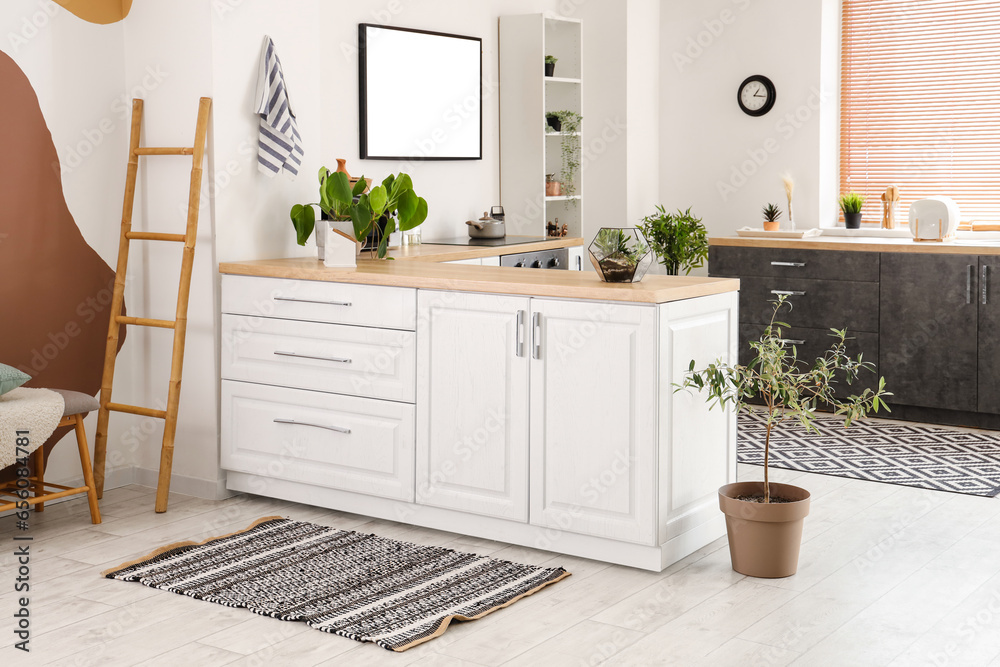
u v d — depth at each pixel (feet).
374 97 16.92
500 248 16.16
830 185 20.59
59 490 12.46
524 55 19.24
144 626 9.20
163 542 11.58
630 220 21.03
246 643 8.82
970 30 19.26
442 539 11.59
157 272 13.51
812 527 11.93
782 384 10.38
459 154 18.67
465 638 8.87
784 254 18.51
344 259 12.48
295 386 12.52
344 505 12.47
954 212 17.57
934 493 13.26
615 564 10.71
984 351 16.65
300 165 13.82
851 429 16.97
